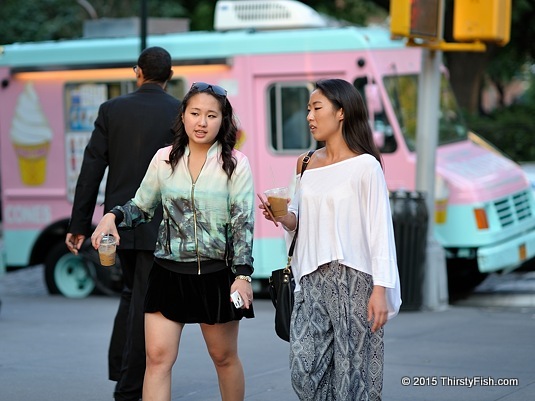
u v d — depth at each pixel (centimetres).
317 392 928
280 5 2281
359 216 914
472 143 2431
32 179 2417
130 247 1175
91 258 2303
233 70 2247
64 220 2383
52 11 4706
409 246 1977
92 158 1227
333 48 2184
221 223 978
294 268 948
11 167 2434
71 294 2388
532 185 2619
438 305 2031
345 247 912
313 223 924
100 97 2364
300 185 945
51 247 2444
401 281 1983
